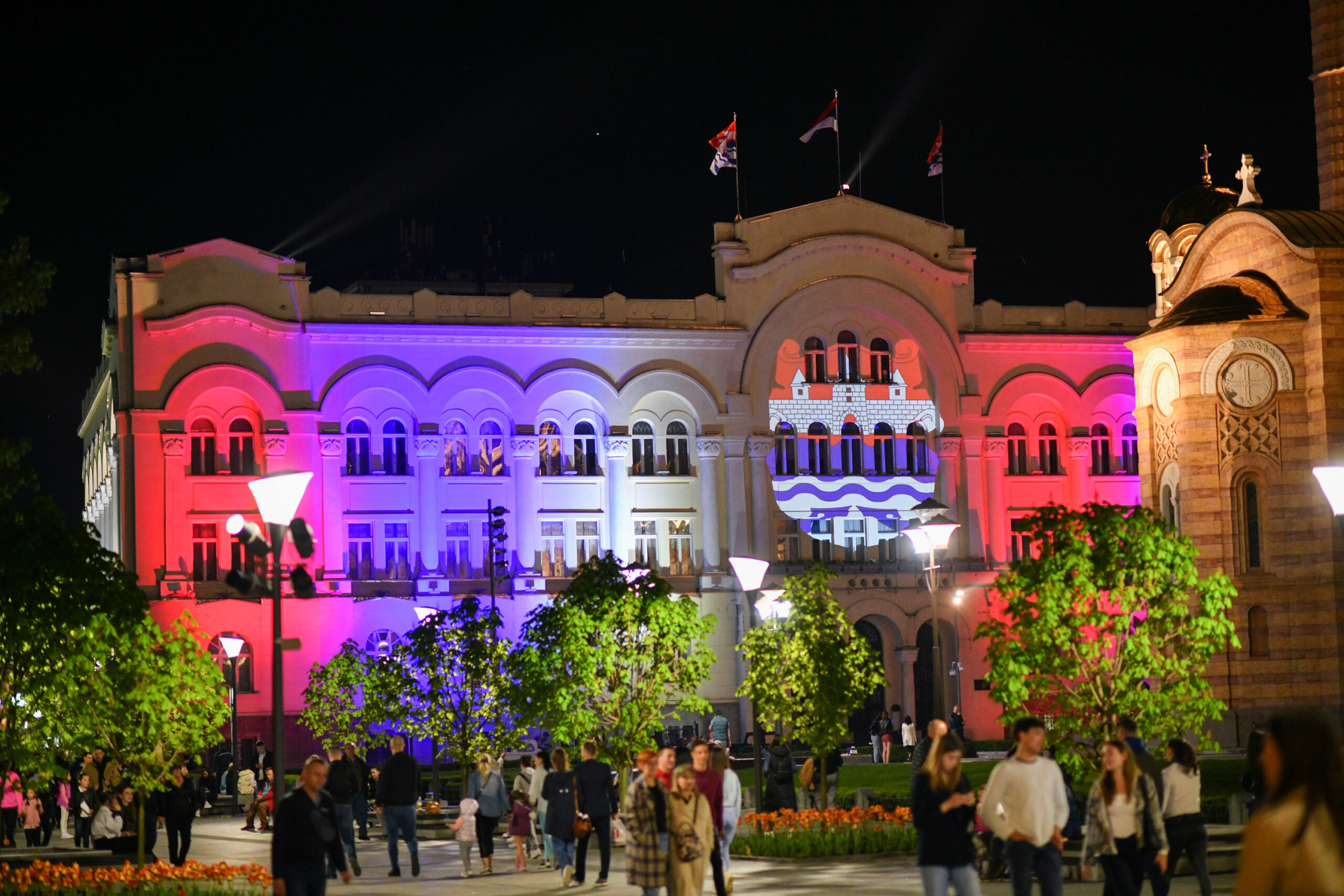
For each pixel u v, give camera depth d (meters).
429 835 43.75
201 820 56.03
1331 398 50.00
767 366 76.56
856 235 77.50
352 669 52.31
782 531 76.75
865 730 76.81
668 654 39.19
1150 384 54.47
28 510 31.17
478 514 73.12
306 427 70.88
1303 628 50.38
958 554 77.44
